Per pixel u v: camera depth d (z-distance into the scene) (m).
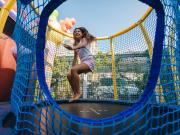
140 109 1.30
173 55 1.60
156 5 1.46
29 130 1.50
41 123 1.67
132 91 4.01
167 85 1.63
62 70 4.45
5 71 3.59
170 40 1.56
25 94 1.81
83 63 3.28
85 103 3.60
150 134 1.41
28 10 1.88
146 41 3.45
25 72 1.89
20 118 1.64
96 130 1.51
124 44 4.16
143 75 3.80
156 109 1.75
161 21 1.44
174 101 1.63
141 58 3.83
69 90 4.48
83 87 4.52
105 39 4.44
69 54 4.48
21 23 2.01
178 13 1.65
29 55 1.86
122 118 1.33
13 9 4.39
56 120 1.62
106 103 3.64
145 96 1.35
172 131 1.53
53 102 1.45
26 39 1.94
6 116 2.04
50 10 1.67
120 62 4.25
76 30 3.45
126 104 3.47
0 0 3.65
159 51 1.42
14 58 3.90
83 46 3.30
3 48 3.75
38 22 1.76
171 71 1.61
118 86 4.23
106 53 4.45
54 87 4.36
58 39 4.36
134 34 3.90
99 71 4.51
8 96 3.62
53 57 4.21
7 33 4.40
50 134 1.44
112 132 1.34
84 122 1.28
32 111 2.00
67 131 1.49
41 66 1.62
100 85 4.49
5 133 1.59
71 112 2.61
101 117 2.29
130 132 1.41
